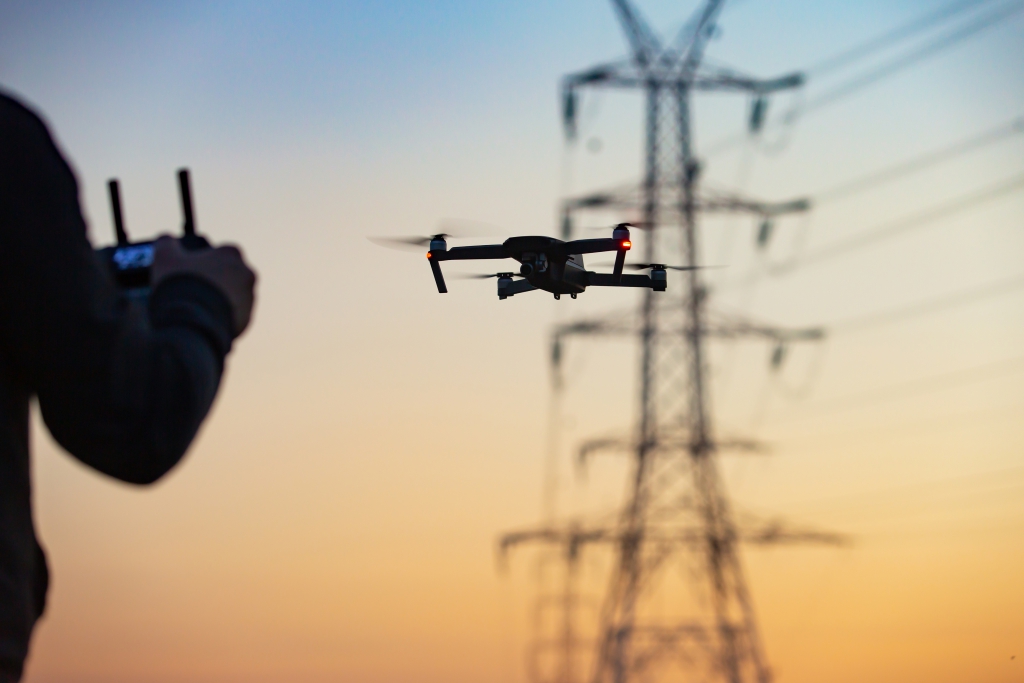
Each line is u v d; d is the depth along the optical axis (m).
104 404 3.19
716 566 39.19
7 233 3.07
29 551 3.55
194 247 3.97
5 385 3.30
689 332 39.56
